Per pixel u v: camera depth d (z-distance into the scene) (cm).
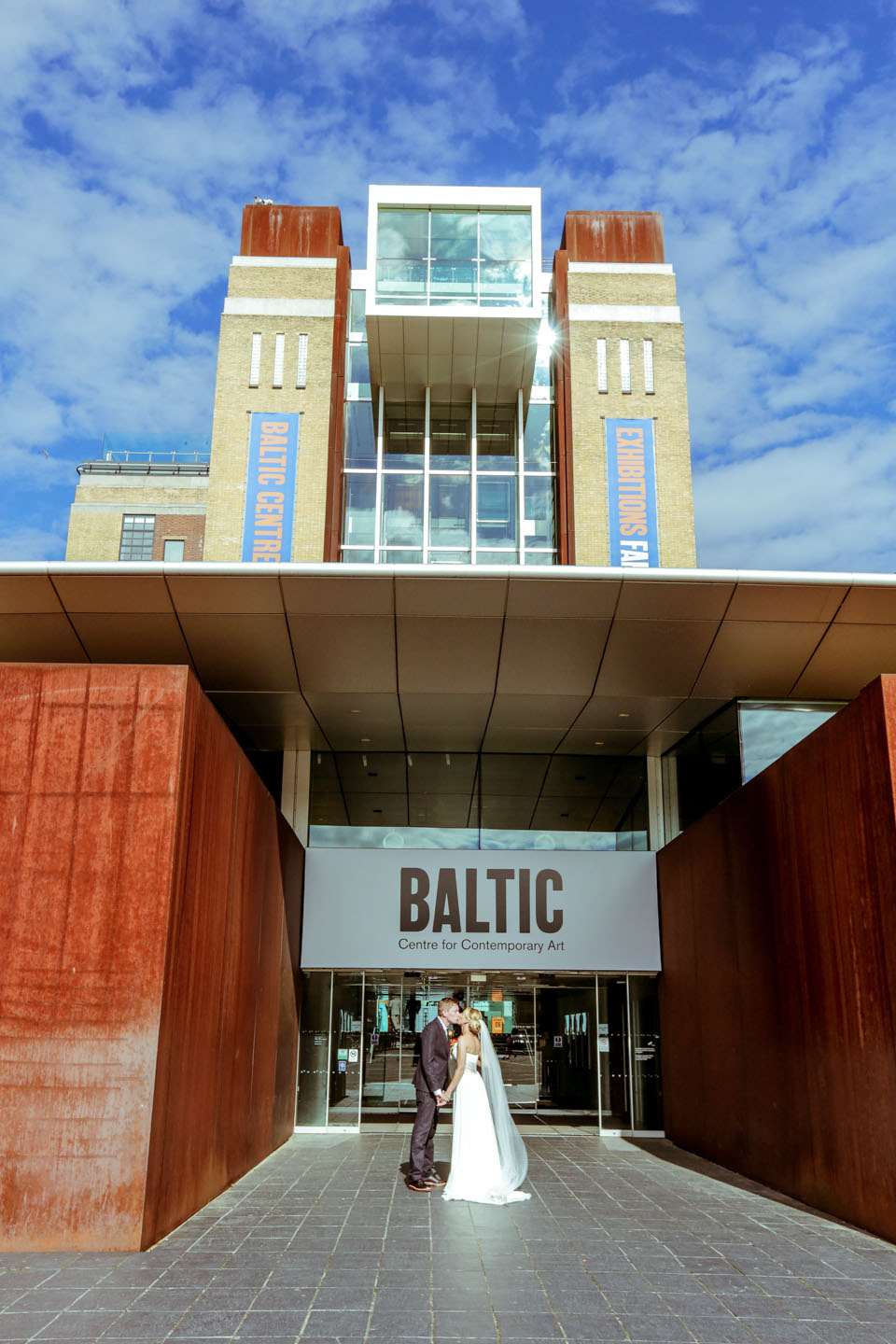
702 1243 706
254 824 1044
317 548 1917
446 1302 548
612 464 1977
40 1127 644
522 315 1850
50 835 684
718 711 1399
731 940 1107
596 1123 1477
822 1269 632
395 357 1936
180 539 3841
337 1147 1262
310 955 1482
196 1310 523
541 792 1585
